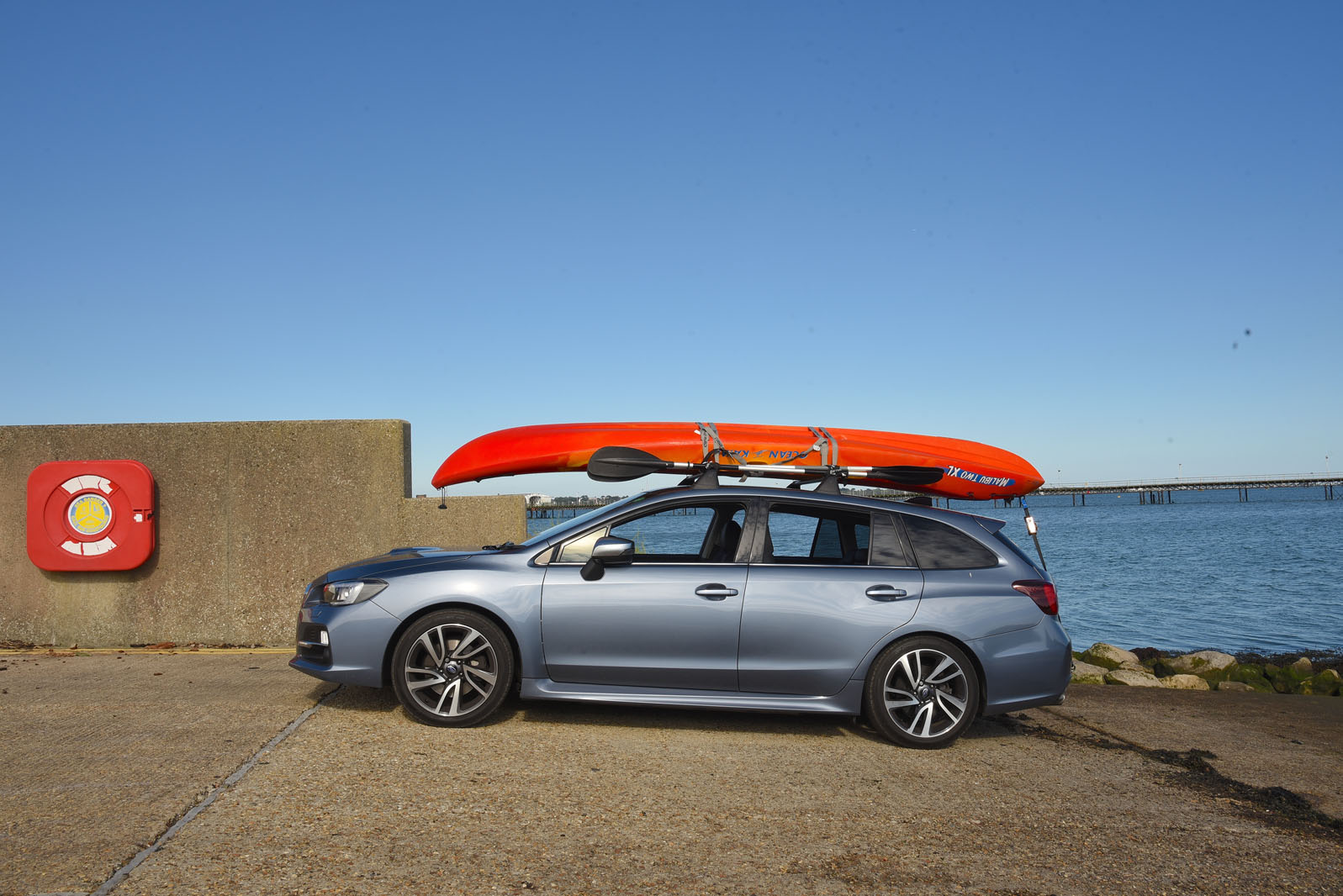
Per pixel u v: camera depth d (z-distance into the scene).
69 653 7.58
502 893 3.20
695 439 6.91
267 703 5.80
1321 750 5.79
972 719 5.38
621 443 6.91
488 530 7.95
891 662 5.36
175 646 7.84
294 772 4.41
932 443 7.25
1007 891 3.42
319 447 7.96
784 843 3.80
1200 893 3.47
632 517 5.64
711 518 5.72
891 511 5.73
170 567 7.87
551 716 5.71
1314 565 33.19
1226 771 5.19
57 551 7.61
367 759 4.68
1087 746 5.66
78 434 7.83
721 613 5.34
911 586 5.45
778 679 5.37
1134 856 3.80
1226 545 45.22
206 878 3.21
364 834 3.69
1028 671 5.42
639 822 3.96
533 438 7.11
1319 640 17.66
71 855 3.37
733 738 5.41
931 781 4.75
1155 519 87.56
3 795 4.00
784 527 5.65
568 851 3.62
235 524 7.90
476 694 5.62
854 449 6.88
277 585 7.91
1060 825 4.16
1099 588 26.50
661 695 5.36
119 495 7.66
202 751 4.72
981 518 5.84
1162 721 6.48
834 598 5.39
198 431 7.93
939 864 3.64
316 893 3.13
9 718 5.36
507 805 4.09
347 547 7.94
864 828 4.01
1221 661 11.31
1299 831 4.20
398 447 8.00
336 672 5.33
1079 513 120.00
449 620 5.34
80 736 4.96
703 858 3.61
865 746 5.37
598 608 5.33
